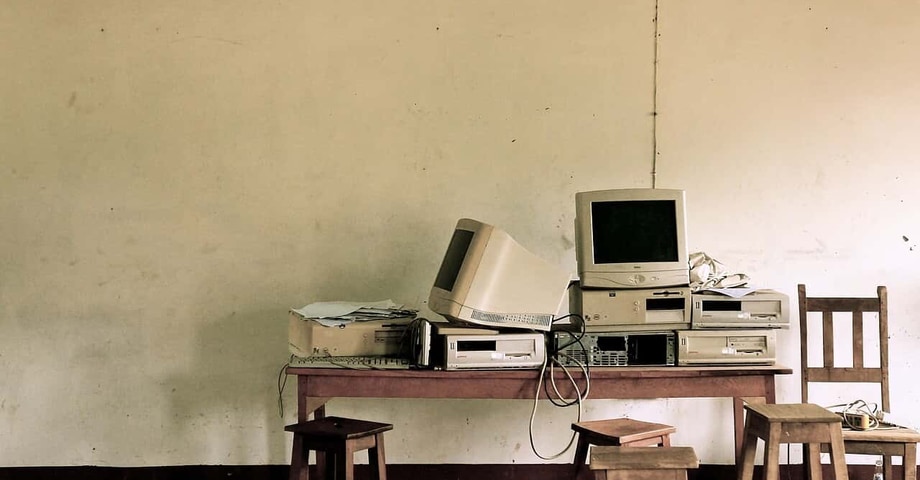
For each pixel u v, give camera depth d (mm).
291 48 3361
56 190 3342
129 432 3361
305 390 2785
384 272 3367
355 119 3359
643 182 3363
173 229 3354
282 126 3355
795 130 3365
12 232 3336
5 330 3336
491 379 2795
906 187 3361
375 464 2719
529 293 2832
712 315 2857
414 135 3361
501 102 3361
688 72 3357
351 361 2842
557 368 2809
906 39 3363
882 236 3361
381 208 3363
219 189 3354
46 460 3352
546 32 3365
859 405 3344
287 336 3361
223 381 3367
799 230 3365
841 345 3377
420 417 3379
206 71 3354
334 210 3365
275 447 3379
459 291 2764
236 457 3377
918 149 3361
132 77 3348
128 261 3352
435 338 2863
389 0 3365
